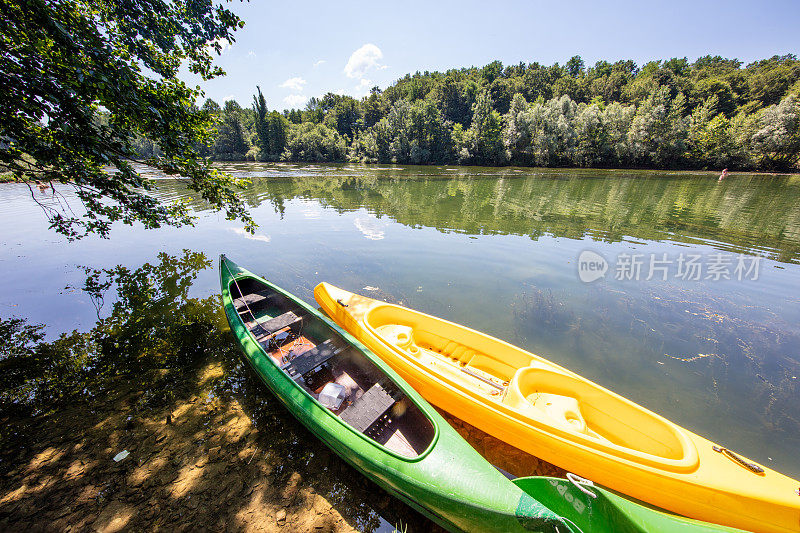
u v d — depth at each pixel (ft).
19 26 13.64
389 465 11.51
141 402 16.01
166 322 23.09
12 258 34.37
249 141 208.03
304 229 44.50
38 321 22.98
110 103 16.28
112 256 35.12
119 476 12.30
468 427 15.85
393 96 280.10
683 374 18.61
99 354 19.65
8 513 10.99
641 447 13.80
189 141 20.89
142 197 21.42
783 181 98.99
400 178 106.32
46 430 14.25
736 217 52.16
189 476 12.39
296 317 20.13
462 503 10.43
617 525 8.68
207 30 19.85
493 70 259.80
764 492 10.64
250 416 15.37
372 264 32.83
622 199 68.18
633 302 26.11
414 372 16.92
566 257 35.04
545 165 151.53
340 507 11.62
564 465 13.15
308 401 13.92
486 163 165.89
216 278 29.99
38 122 15.57
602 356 20.08
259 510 11.31
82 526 10.68
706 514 10.88
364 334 19.80
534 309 24.91
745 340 21.50
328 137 200.64
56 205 57.88
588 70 287.48
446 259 34.30
